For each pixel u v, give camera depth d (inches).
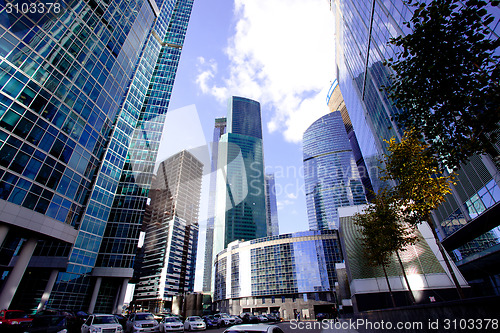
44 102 1229.7
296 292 3641.7
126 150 2230.6
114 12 1847.9
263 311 3698.3
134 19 2119.8
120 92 1872.5
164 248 2910.9
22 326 571.5
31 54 1184.2
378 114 2106.3
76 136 1417.3
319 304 3491.6
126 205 2140.7
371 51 1951.3
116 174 2064.5
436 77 288.8
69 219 1339.8
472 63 270.5
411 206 516.4
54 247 1697.8
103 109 1662.2
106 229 2000.5
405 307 298.5
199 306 1919.3
